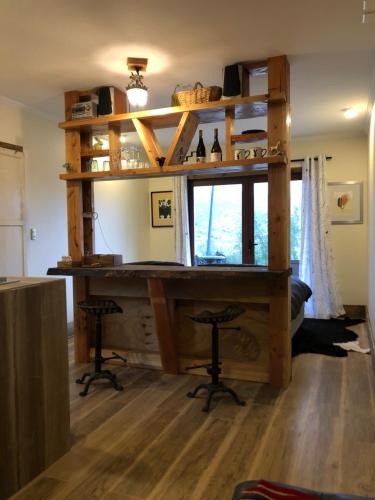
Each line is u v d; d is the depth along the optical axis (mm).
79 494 1897
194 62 3150
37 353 2072
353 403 2852
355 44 2889
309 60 3150
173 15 2453
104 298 3836
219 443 2322
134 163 3705
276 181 3070
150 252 6797
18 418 1943
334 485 1919
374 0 2324
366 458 2148
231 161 3078
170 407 2818
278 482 1936
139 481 1983
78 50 2912
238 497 1818
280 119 3025
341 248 5645
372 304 4340
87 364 3787
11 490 1898
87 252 3971
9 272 3977
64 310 2293
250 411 2740
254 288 3189
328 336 4590
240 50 2955
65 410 2262
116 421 2611
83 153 3738
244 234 6184
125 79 3465
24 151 4172
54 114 4461
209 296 3307
